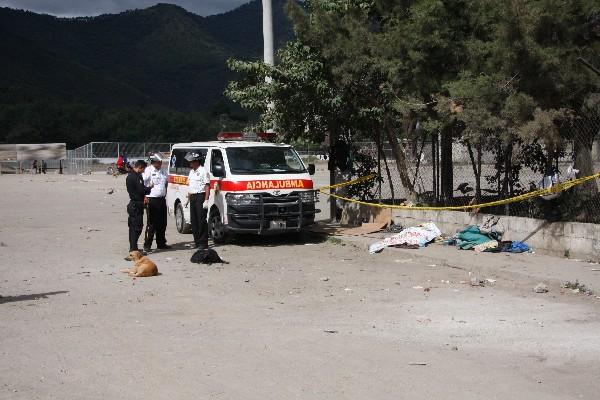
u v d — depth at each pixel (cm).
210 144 1681
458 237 1387
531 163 1523
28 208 2544
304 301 969
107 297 1005
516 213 1455
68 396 590
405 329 808
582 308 905
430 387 606
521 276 1087
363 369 657
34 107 10544
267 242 1599
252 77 1809
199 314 895
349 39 1612
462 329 805
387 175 1870
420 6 1433
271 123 1828
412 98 1519
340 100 1669
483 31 1406
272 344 745
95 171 6331
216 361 685
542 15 1183
